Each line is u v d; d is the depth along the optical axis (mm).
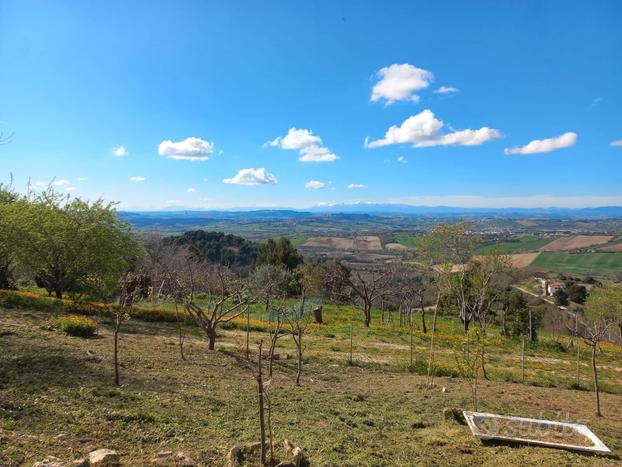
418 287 36750
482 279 26891
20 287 34031
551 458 8445
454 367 19359
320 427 9758
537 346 29734
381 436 9570
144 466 6375
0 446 6441
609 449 9172
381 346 24828
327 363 19016
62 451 6668
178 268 30391
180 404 10102
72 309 22750
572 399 15633
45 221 25578
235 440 8195
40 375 10586
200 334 23156
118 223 29172
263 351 19734
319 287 42562
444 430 10195
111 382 11078
